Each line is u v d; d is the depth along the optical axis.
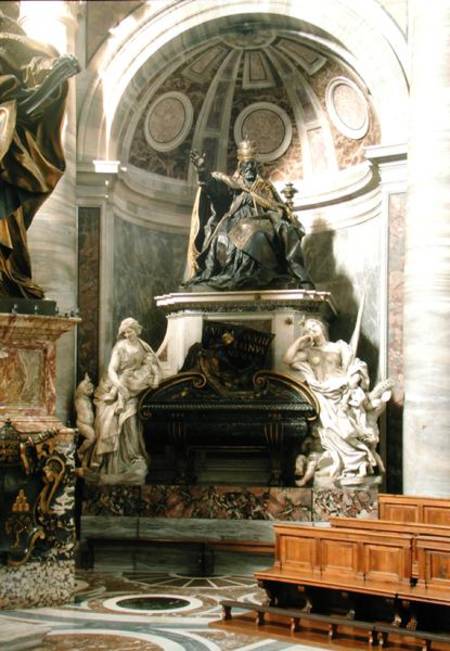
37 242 13.94
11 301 9.68
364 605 9.28
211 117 16.22
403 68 14.00
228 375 13.59
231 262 14.45
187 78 15.70
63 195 14.23
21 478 9.73
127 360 13.59
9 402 9.73
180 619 9.72
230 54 15.58
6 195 9.73
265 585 9.78
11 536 9.70
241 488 13.09
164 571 12.84
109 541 12.95
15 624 8.82
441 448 12.18
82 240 14.90
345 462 12.90
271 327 14.09
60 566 10.09
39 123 9.88
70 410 14.09
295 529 9.88
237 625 9.43
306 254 15.77
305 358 13.42
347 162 15.38
